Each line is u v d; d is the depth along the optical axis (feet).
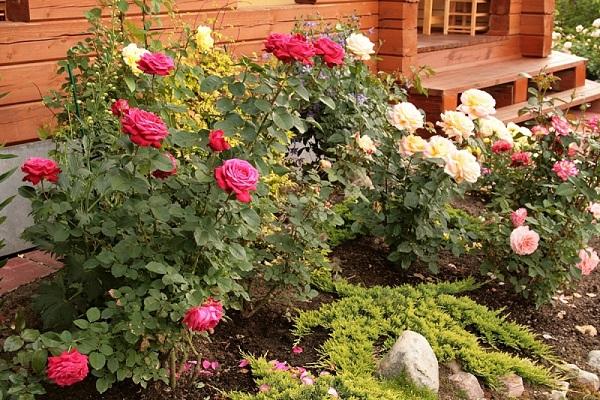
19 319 10.08
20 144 14.80
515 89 26.53
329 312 12.43
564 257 13.46
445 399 11.20
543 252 13.78
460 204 17.67
